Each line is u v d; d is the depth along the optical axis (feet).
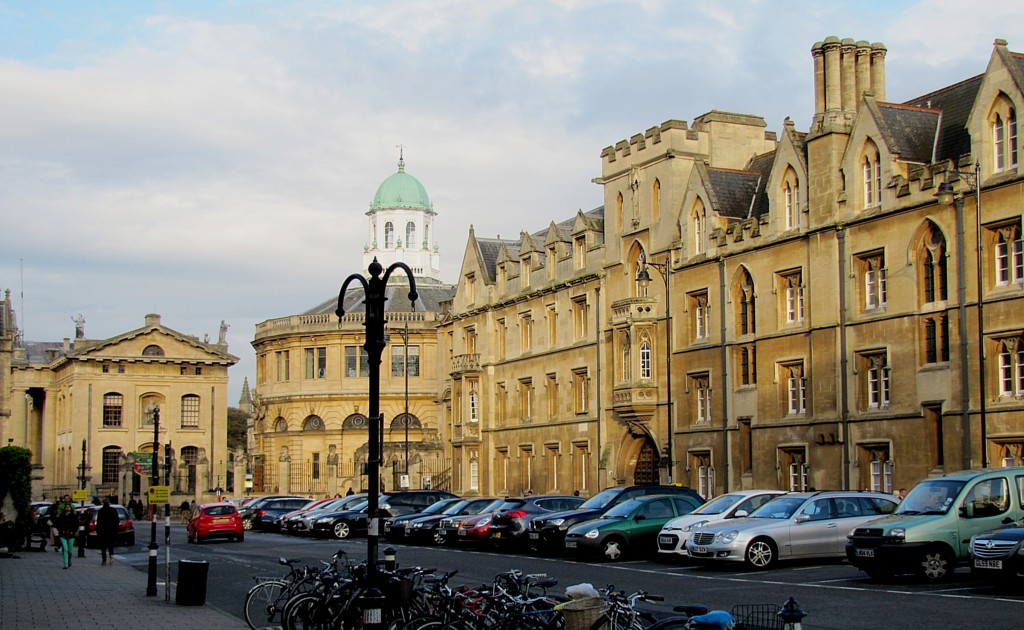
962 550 95.55
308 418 357.41
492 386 262.67
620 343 206.18
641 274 181.16
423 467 294.25
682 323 193.26
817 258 164.04
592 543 127.65
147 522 306.96
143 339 379.35
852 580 99.60
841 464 158.10
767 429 172.14
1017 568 83.41
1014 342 136.67
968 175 142.10
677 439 193.06
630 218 207.82
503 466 258.57
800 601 86.69
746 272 180.04
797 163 169.37
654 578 107.65
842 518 114.11
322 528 197.36
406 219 440.04
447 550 157.48
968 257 141.69
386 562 75.66
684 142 198.70
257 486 369.71
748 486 176.96
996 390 138.10
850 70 171.94
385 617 67.67
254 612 82.84
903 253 150.20
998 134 141.59
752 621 59.98
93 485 366.22
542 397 240.12
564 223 273.13
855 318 157.58
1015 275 137.39
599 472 213.87
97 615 92.89
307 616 77.15
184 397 384.47
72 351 373.40
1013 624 72.18
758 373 174.91
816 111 168.86
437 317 331.16
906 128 156.76
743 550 110.32
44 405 416.87
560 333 233.96
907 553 94.27
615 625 55.98
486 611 63.36
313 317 359.66
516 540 150.71
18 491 169.07
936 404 144.77
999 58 140.15
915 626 73.15
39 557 167.84
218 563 144.87
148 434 378.32
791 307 171.63
